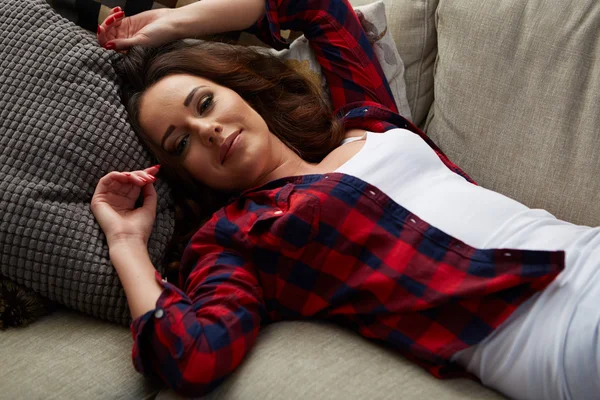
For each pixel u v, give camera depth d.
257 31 1.41
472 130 1.30
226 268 1.03
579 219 1.19
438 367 0.95
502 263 0.95
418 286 0.97
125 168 1.14
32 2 1.18
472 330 0.94
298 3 1.36
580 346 0.87
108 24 1.24
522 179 1.24
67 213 1.05
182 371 0.89
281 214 1.04
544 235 1.00
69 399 0.91
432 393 0.89
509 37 1.27
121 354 1.01
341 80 1.38
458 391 0.92
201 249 1.10
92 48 1.17
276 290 1.06
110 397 0.94
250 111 1.18
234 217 1.12
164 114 1.15
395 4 1.45
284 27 1.39
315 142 1.27
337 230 1.02
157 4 1.36
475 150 1.30
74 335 1.03
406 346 0.97
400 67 1.43
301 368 0.91
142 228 1.08
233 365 0.93
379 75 1.39
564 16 1.23
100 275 1.03
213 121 1.14
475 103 1.29
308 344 0.97
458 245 0.99
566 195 1.20
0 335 1.02
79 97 1.11
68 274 1.03
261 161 1.16
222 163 1.15
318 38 1.38
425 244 1.00
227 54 1.29
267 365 0.93
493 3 1.29
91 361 0.98
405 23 1.43
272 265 1.05
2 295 1.03
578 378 0.88
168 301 0.95
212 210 1.27
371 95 1.38
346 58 1.37
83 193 1.09
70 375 0.95
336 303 1.03
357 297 1.03
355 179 1.05
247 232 1.06
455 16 1.33
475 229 1.01
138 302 0.96
